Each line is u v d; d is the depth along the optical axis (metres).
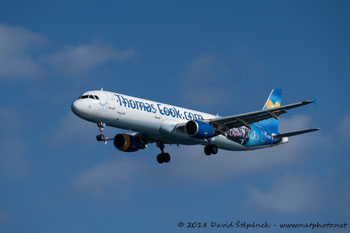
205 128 124.38
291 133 141.88
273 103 171.25
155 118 125.31
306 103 118.44
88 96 117.19
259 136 152.12
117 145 137.50
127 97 122.50
